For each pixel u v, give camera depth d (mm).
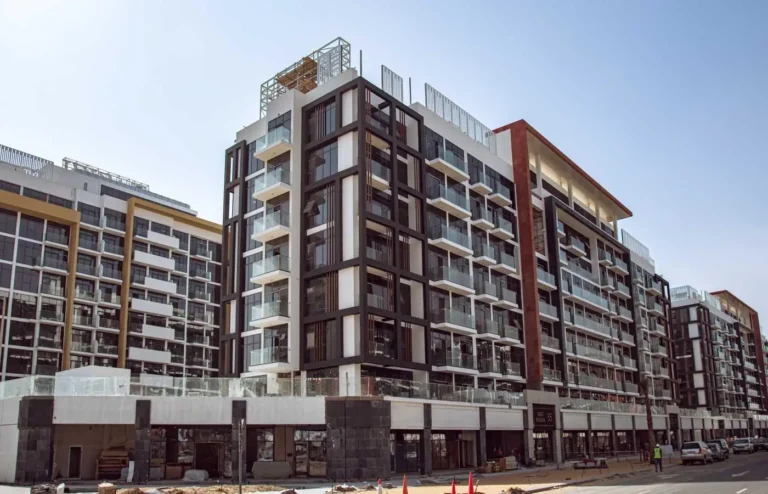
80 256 71500
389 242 47531
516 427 51719
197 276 83625
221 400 36719
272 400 36969
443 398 43688
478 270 57938
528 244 63188
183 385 36781
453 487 23609
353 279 44719
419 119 52562
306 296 47625
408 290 49094
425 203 51281
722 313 128125
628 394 77562
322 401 36844
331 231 46969
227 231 55844
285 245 49250
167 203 87000
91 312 71000
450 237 53000
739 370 130500
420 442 41500
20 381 36125
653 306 92750
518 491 27719
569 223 74188
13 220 65812
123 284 73625
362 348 42969
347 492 29312
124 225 76062
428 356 48094
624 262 86125
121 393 35719
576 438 62219
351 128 47156
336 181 47250
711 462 50688
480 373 53781
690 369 112000
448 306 52469
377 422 36625
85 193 73125
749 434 122875
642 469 44719
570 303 70688
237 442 36156
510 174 65188
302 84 58312
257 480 35969
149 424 35531
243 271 53031
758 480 31094
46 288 67000
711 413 106688
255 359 47594
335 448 36094
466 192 57688
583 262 76625
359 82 47344
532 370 60375
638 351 84250
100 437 38719
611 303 79438
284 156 51469
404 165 51406
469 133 63812
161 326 77062
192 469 37438
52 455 34875
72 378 35594
